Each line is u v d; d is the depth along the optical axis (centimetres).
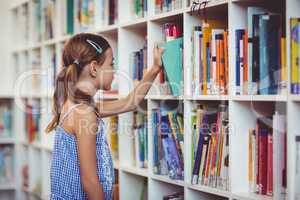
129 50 282
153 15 249
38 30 398
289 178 180
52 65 375
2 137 445
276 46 187
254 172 204
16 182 443
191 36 228
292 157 180
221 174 212
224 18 231
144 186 286
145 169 268
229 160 204
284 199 187
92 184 190
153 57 244
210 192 215
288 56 178
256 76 193
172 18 245
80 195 198
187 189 230
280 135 187
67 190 199
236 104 204
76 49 207
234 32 203
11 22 455
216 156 216
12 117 448
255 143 203
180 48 235
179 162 238
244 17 205
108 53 214
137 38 285
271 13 197
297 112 180
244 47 199
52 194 205
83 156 191
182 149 236
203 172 223
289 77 178
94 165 192
